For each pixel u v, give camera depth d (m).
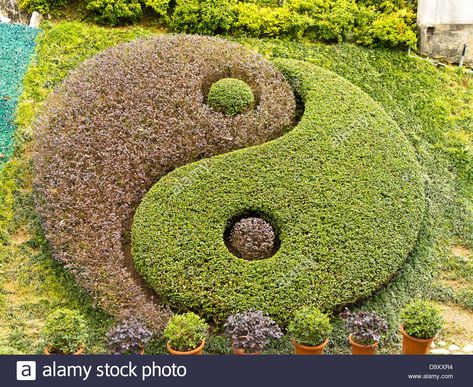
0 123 11.58
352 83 13.01
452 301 9.86
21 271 9.56
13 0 13.99
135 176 10.23
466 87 13.67
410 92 13.20
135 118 10.82
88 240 9.46
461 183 11.80
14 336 8.63
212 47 12.27
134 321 8.34
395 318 9.34
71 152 10.35
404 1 14.51
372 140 11.14
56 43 13.16
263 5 14.52
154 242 9.39
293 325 8.23
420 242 10.59
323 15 14.11
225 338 8.74
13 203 10.44
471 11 13.94
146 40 12.48
